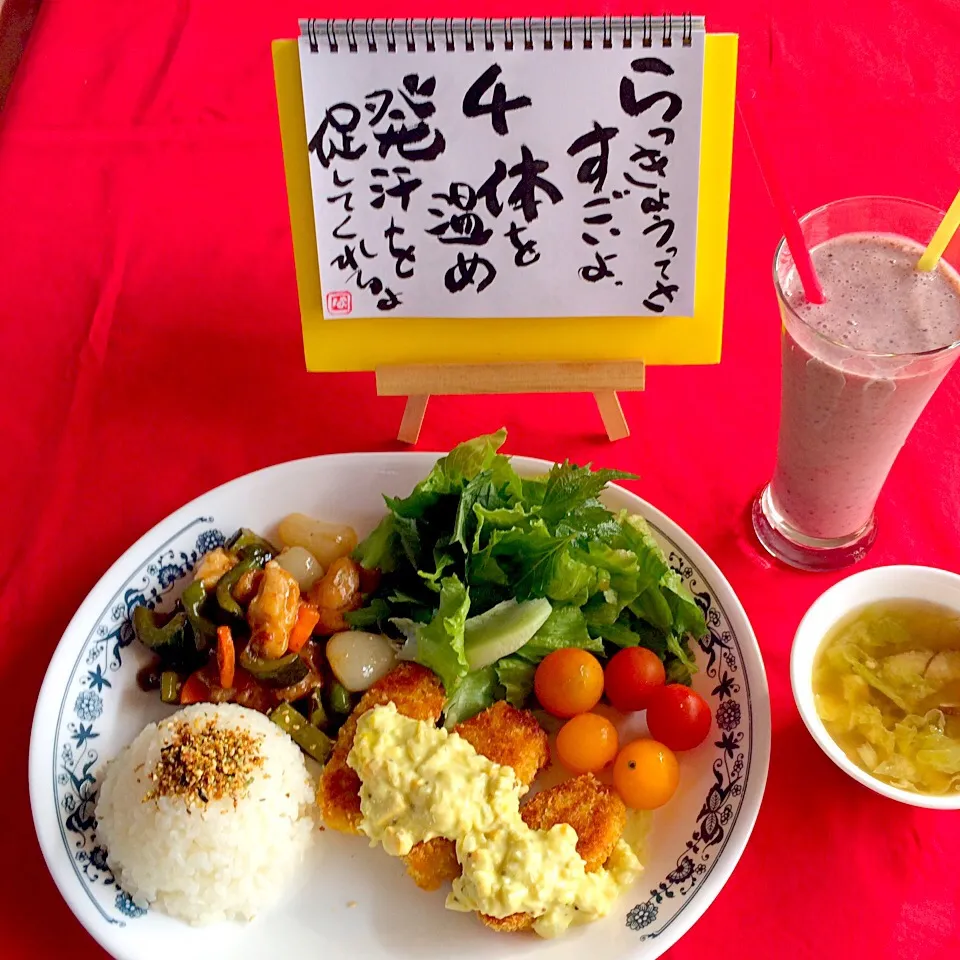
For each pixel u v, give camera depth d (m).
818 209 0.50
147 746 0.50
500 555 0.53
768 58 0.71
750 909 0.47
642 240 0.51
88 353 0.65
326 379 0.64
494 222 0.51
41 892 0.49
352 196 0.51
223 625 0.53
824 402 0.49
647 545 0.52
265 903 0.48
